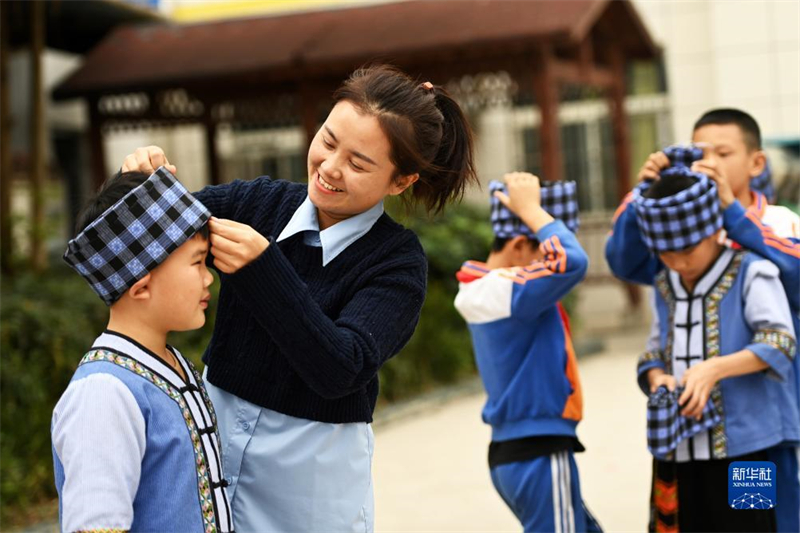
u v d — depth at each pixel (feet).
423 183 7.06
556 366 9.71
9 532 13.24
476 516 14.12
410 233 6.80
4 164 24.54
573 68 29.71
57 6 27.37
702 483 9.52
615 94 33.81
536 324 9.78
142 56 31.94
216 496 6.06
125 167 6.54
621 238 10.44
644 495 14.88
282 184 7.20
